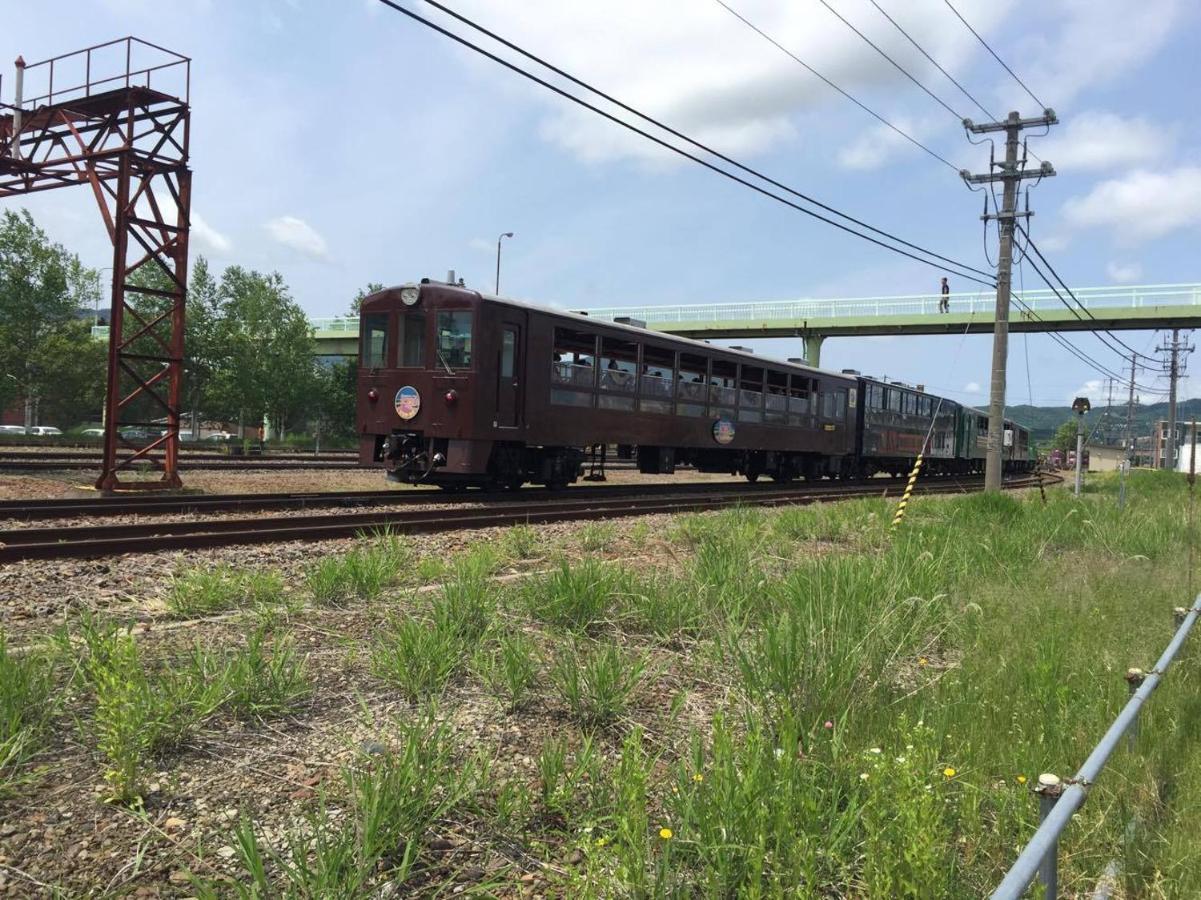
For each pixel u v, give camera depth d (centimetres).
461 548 1002
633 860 276
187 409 4956
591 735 405
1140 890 294
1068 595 746
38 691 409
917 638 600
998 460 2048
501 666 505
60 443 3353
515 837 321
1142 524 1312
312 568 780
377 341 1619
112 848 297
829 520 1312
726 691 497
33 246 4038
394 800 307
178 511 1209
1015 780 340
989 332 4925
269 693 439
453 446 1526
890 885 260
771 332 5534
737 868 279
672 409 1972
